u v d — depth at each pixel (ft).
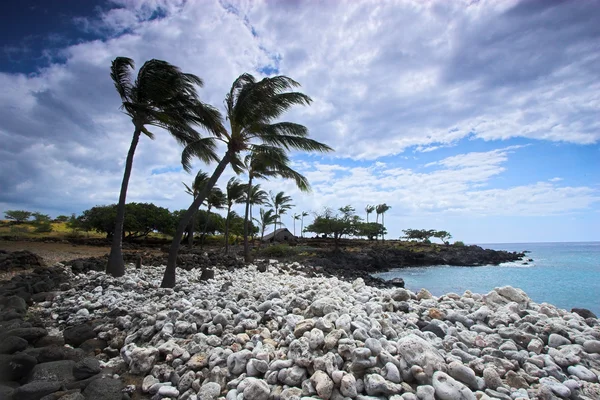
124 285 33.30
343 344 12.79
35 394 11.74
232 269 59.98
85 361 14.47
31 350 15.49
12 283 31.45
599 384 11.82
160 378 13.93
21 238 110.22
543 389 11.24
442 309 19.53
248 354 13.85
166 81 39.68
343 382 11.11
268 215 133.49
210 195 111.14
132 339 17.83
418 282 93.61
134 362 14.66
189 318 18.85
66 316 23.52
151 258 64.80
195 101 40.37
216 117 39.14
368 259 142.31
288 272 64.90
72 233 135.74
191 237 115.65
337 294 21.59
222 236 190.90
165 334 17.17
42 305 26.76
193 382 13.20
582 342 14.65
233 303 21.54
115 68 42.57
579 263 165.58
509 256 199.72
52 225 155.94
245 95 37.32
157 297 28.45
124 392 12.92
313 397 11.01
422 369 11.86
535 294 64.69
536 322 16.98
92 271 44.21
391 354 13.10
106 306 25.49
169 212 146.82
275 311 18.99
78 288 33.06
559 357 13.64
